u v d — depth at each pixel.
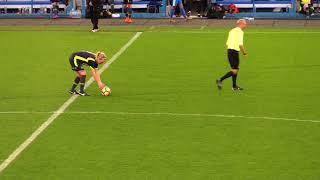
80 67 26.34
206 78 30.53
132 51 39.00
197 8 58.88
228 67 33.44
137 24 52.97
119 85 28.94
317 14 56.62
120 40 43.66
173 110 24.17
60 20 55.97
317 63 34.84
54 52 38.78
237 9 57.88
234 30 26.97
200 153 18.94
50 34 47.19
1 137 20.66
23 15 58.53
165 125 22.06
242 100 25.86
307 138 20.45
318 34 46.72
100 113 23.73
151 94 27.02
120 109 24.34
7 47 41.03
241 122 22.44
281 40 43.75
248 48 40.25
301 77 30.91
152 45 41.31
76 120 22.78
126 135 20.84
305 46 41.12
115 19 56.06
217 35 46.09
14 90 27.95
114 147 19.55
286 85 28.94
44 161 18.28
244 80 30.11
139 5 59.22
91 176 17.08
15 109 24.42
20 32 48.53
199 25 52.12
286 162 18.11
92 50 39.44
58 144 19.89
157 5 58.72
